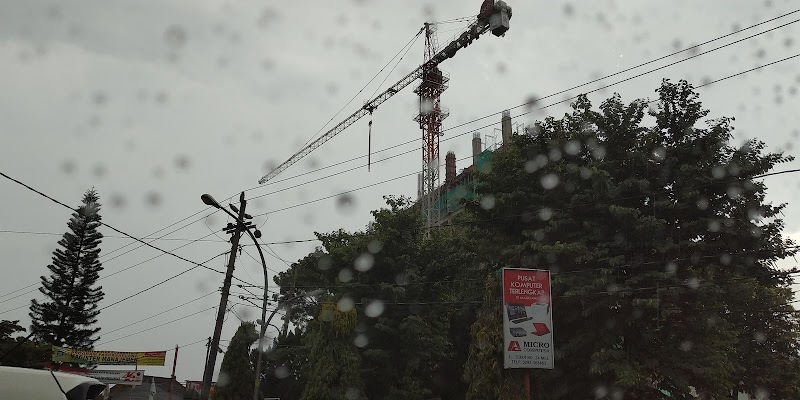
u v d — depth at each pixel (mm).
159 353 44438
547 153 24672
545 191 24391
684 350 21406
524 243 23125
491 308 24000
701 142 22484
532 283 21984
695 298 21734
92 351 43125
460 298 35562
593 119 24000
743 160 21891
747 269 22219
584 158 24375
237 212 22609
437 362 34781
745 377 29422
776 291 28906
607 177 21797
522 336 21469
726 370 20938
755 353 29406
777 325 30031
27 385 7520
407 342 31828
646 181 21891
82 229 53625
